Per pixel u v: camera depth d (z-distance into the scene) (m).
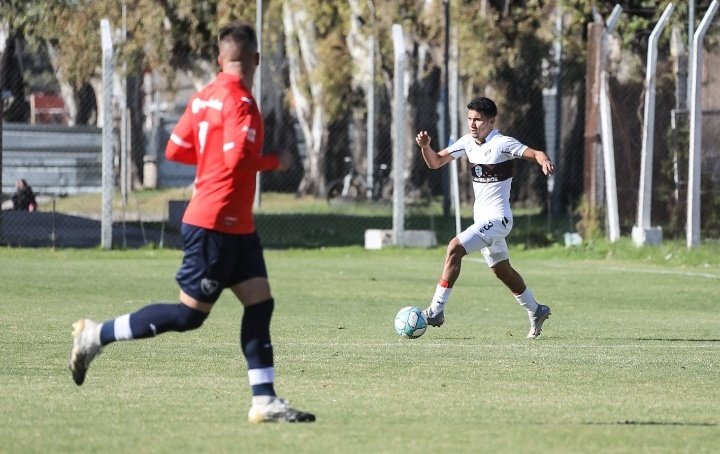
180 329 24.91
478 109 41.97
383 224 115.38
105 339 25.05
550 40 122.38
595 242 86.69
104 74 84.94
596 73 87.69
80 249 86.00
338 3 138.62
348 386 30.16
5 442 22.09
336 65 147.62
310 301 56.06
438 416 25.39
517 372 33.19
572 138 119.56
